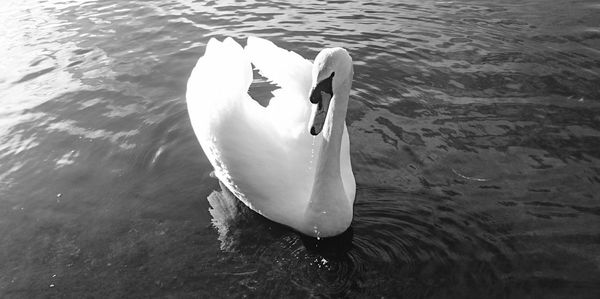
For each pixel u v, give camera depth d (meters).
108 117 1.57
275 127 1.23
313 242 1.13
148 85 1.72
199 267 1.07
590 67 1.64
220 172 1.24
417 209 1.18
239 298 0.99
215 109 1.19
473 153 1.33
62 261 1.11
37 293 1.04
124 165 1.39
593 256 1.03
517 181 1.23
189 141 1.47
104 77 1.77
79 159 1.42
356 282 1.01
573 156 1.30
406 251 1.07
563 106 1.48
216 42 1.40
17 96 1.70
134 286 1.04
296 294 1.00
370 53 1.81
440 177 1.26
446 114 1.48
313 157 1.19
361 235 1.12
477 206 1.17
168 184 1.32
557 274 1.00
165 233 1.17
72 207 1.26
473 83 1.61
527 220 1.13
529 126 1.41
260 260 1.08
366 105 1.55
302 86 1.24
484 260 1.04
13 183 1.35
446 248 1.07
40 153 1.45
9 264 1.12
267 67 1.31
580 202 1.17
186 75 1.76
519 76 1.63
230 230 1.17
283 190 1.16
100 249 1.13
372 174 1.29
